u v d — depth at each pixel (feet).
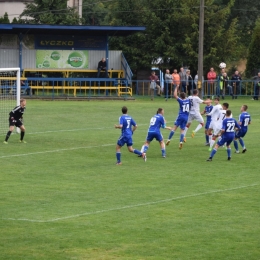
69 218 87.35
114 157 139.13
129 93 275.80
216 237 79.00
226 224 84.89
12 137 166.81
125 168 126.00
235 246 75.36
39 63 287.69
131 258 70.69
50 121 201.16
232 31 314.55
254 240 77.77
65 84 284.61
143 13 320.09
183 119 150.00
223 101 268.21
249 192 104.58
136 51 315.37
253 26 402.52
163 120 136.15
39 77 285.02
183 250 73.67
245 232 81.15
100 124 196.75
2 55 284.20
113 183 111.34
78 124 196.03
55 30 280.10
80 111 225.76
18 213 89.97
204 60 304.91
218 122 148.05
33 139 164.04
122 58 299.17
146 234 79.97
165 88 279.28
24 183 111.04
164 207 94.12
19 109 156.04
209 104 157.79
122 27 278.05
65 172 121.49
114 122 201.77
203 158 138.51
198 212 91.20
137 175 118.73
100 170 123.75
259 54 305.32
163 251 73.31
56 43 288.92
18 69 169.68
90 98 267.18
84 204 95.66
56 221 85.71
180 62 308.81
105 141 162.20
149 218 87.71
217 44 310.45
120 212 90.89
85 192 103.96
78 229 81.97
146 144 135.54
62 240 77.10
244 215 89.66
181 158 138.51
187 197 100.68
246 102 264.31
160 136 136.46
